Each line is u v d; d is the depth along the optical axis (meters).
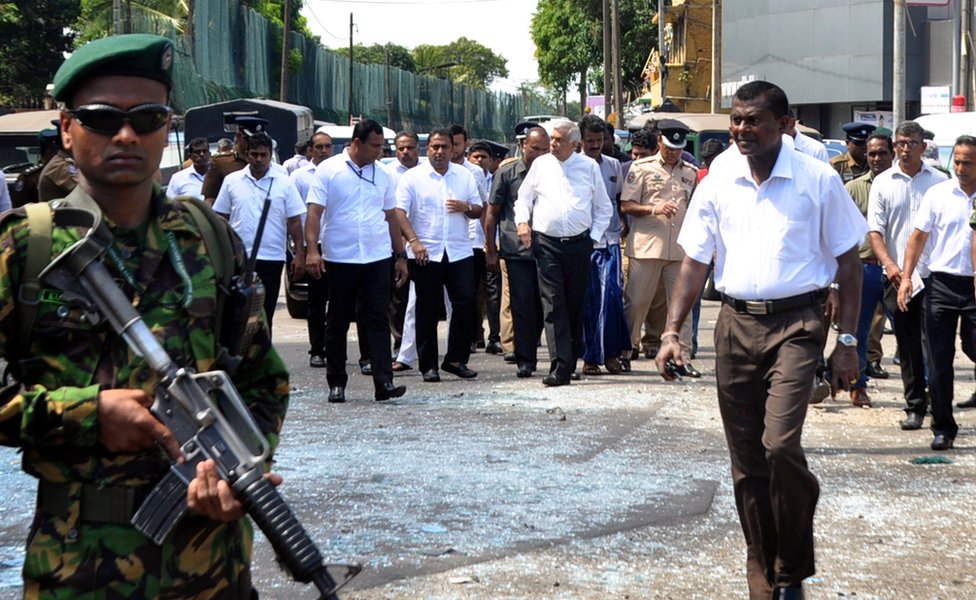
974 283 7.59
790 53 40.69
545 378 10.33
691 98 55.69
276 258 10.07
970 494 6.73
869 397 9.81
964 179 7.71
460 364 10.84
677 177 11.27
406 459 7.40
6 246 2.57
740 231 5.05
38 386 2.55
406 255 10.76
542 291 10.30
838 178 5.07
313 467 7.18
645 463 7.36
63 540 2.61
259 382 2.88
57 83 2.61
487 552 5.60
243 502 2.52
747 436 5.01
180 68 36.81
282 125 27.44
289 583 5.17
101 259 2.59
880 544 5.82
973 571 5.42
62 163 6.95
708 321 14.92
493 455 7.52
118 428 2.54
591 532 5.93
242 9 44.44
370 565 5.38
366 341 9.47
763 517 4.95
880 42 37.03
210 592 2.71
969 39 27.19
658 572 5.38
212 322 2.72
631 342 11.17
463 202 10.59
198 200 2.79
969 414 9.07
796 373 4.86
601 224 10.40
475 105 83.94
